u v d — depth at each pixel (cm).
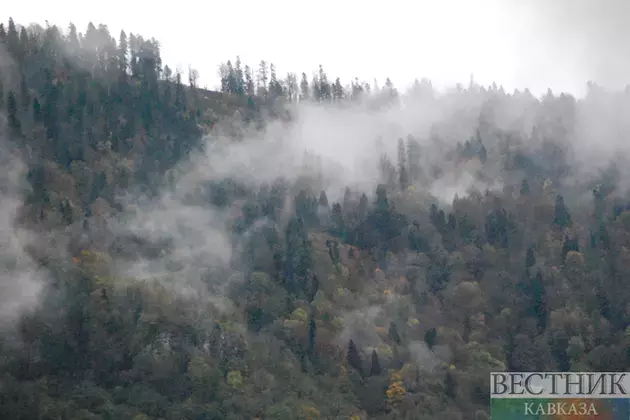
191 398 15850
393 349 18588
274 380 16725
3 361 15875
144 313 17312
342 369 17675
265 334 18025
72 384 15825
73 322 16762
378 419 16738
